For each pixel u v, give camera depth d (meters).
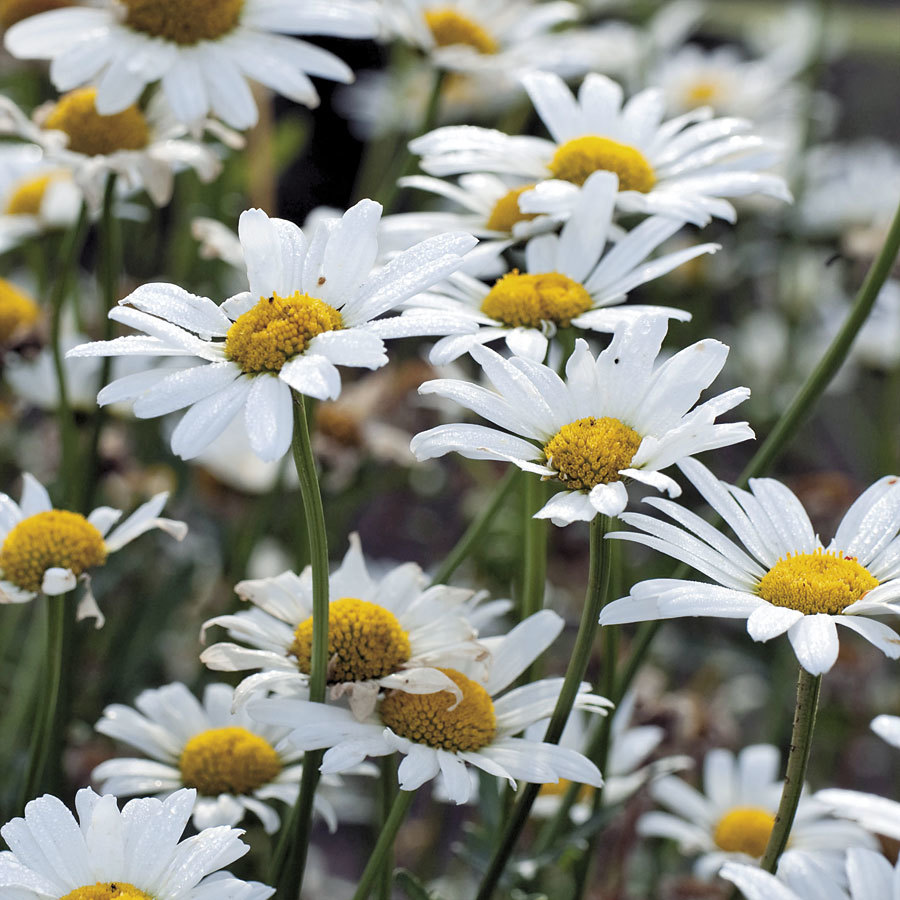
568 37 1.06
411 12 0.95
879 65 1.93
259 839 0.85
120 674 0.97
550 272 0.84
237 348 0.77
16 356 0.97
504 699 0.80
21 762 0.90
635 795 0.91
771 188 0.86
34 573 0.82
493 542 1.06
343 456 0.99
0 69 1.14
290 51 0.90
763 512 0.78
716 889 0.92
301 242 0.78
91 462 0.92
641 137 0.88
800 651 0.74
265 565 1.00
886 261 0.83
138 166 0.90
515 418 0.78
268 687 0.79
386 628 0.79
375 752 0.77
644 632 0.85
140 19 0.90
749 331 1.42
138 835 0.76
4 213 1.00
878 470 1.23
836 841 0.89
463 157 0.88
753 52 1.67
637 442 0.77
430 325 0.77
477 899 0.79
